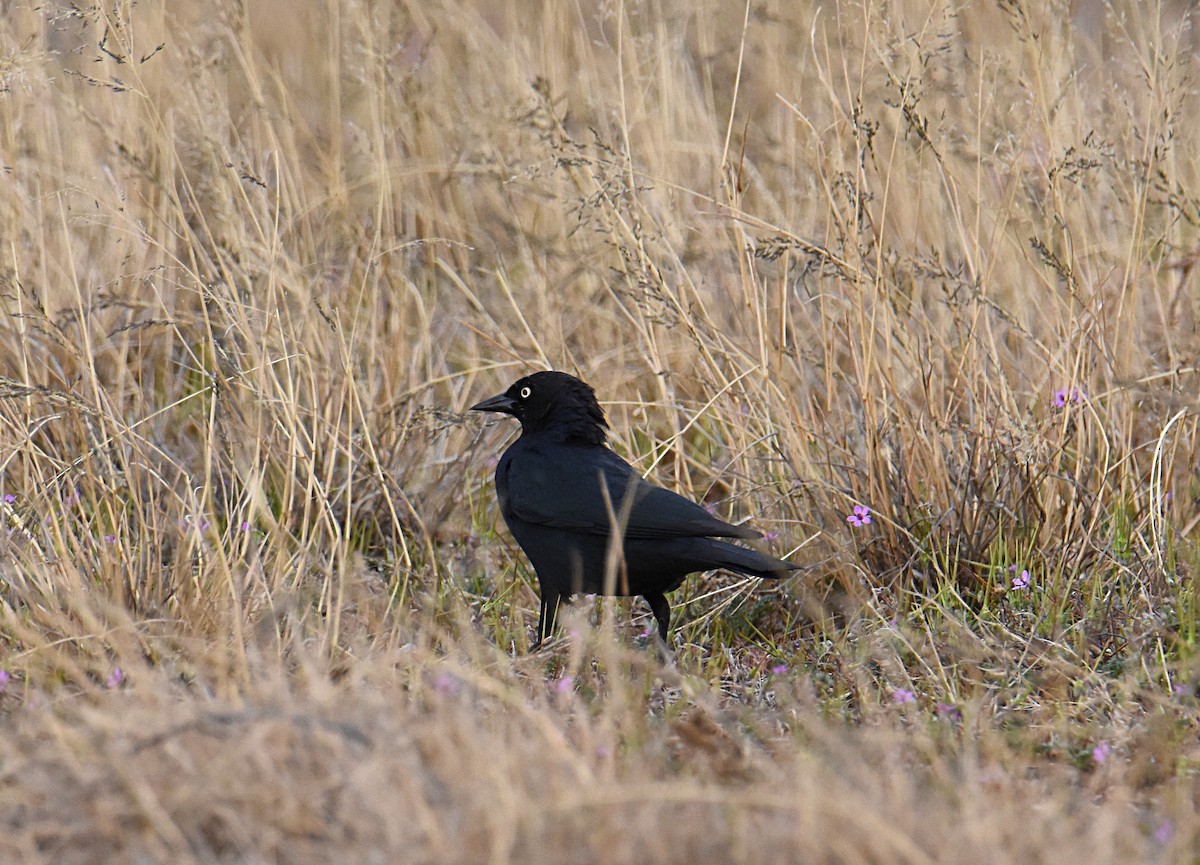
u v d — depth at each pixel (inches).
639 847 225.0
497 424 490.6
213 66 511.2
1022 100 466.0
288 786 239.9
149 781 244.8
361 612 371.9
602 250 522.0
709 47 566.9
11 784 254.7
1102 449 420.8
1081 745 310.3
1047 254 419.8
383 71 524.1
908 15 498.0
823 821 228.4
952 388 427.2
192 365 506.6
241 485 435.8
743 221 452.4
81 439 410.3
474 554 452.8
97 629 308.0
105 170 484.7
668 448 449.1
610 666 321.7
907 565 402.9
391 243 502.6
